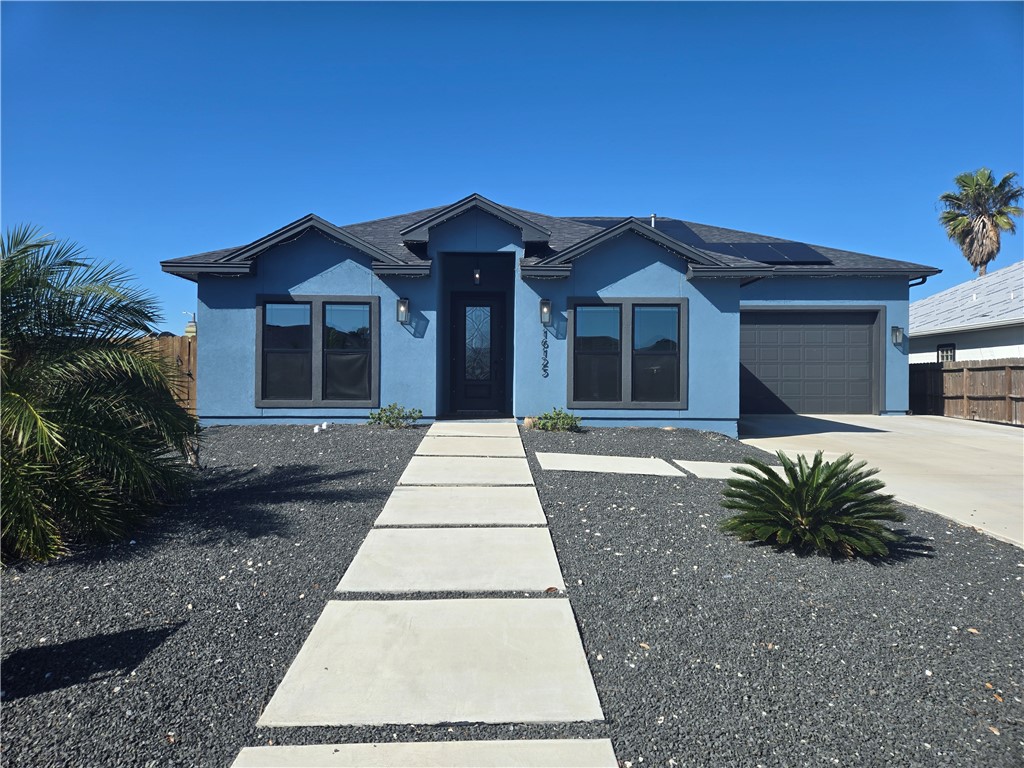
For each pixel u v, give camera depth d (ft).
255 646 10.81
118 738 8.41
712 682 9.84
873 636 11.41
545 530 16.93
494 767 7.89
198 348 35.42
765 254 53.11
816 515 15.69
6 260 16.57
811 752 8.23
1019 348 53.67
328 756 8.07
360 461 24.91
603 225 55.42
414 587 13.23
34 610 12.14
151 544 15.66
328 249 35.76
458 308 42.01
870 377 52.21
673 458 27.45
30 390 16.10
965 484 24.52
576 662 10.34
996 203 102.58
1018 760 8.13
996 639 11.39
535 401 36.35
